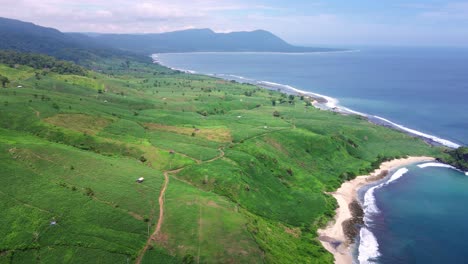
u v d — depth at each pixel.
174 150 155.88
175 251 90.56
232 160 150.50
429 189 153.62
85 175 120.25
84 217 98.62
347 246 110.94
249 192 130.62
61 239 90.88
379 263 103.06
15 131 154.75
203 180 132.25
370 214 131.38
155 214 104.31
